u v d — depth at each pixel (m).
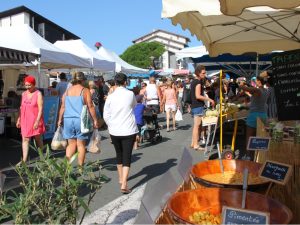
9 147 10.29
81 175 3.04
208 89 11.54
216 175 3.31
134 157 8.92
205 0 2.79
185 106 21.92
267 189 2.84
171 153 9.40
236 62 13.40
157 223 2.15
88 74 20.53
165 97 13.78
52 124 10.96
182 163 3.27
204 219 2.32
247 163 3.47
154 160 8.55
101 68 16.25
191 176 3.13
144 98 13.73
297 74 4.16
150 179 6.86
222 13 2.68
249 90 7.55
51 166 2.83
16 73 15.69
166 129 14.30
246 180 2.68
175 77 36.78
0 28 11.82
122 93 5.92
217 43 6.54
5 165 8.08
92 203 5.39
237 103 10.52
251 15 5.06
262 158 4.57
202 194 2.56
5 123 11.91
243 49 6.62
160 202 2.35
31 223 2.67
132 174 7.26
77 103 6.42
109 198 5.67
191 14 4.78
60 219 2.72
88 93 6.51
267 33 6.02
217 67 18.28
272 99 7.88
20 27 11.67
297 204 3.23
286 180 2.76
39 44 11.57
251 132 7.70
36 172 2.94
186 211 2.44
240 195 2.55
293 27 5.93
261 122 5.90
